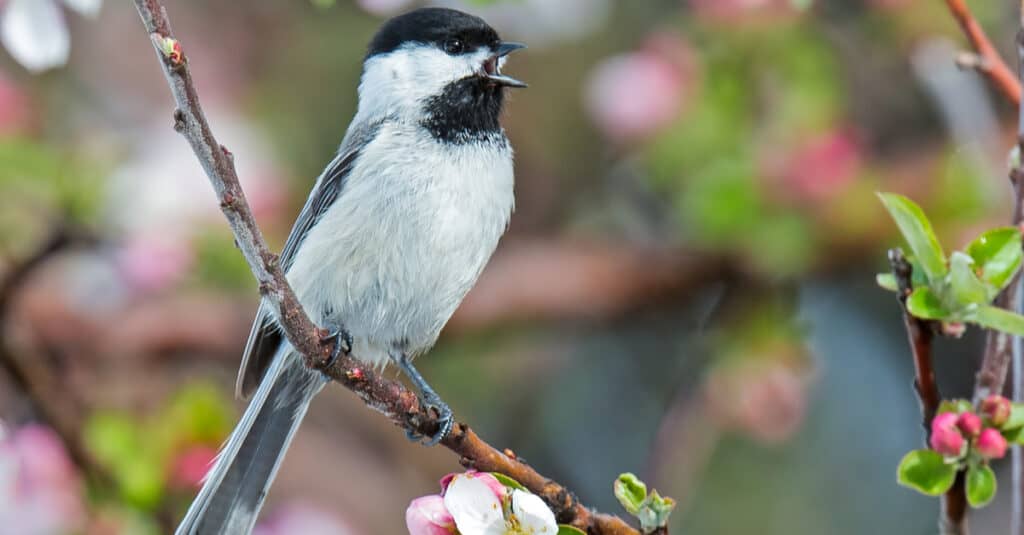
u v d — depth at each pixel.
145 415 9.09
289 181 11.32
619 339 12.46
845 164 9.92
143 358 10.80
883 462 11.60
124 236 9.70
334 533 9.44
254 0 12.64
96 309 10.61
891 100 11.60
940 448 5.28
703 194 9.93
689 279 11.39
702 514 11.05
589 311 11.74
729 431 10.73
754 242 9.97
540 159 12.73
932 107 11.49
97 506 8.16
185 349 10.90
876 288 11.83
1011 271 5.36
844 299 11.94
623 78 10.20
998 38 10.65
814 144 9.86
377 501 12.16
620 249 11.91
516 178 12.70
